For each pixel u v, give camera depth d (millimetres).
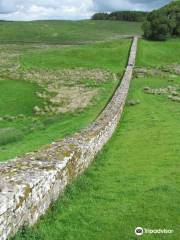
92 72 89125
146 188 17672
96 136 23219
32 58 108125
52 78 81438
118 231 13172
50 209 14234
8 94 65062
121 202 15844
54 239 12398
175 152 25219
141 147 27078
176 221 13945
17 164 14711
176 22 140375
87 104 55281
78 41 179125
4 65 98688
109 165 22297
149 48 117562
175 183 18438
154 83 73812
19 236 11336
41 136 36344
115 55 108250
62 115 49281
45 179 13586
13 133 37969
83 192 16984
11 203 10898
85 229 13258
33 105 57875
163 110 46062
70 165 16812
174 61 109875
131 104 49812
